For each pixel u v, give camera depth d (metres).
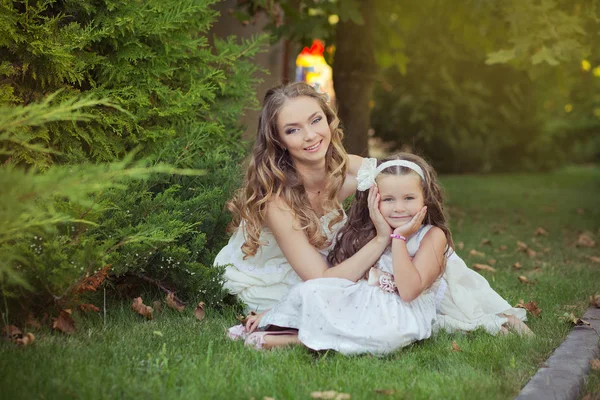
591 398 2.69
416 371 2.85
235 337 3.23
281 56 7.34
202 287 3.60
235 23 6.42
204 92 4.46
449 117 15.86
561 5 6.40
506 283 4.61
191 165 4.22
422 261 3.25
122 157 4.28
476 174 16.25
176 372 2.69
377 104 16.12
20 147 3.68
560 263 5.47
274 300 3.60
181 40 4.34
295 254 3.38
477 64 15.23
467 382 2.67
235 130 4.90
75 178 2.37
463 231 7.30
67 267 2.93
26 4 3.72
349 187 3.75
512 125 16.53
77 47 3.88
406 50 14.70
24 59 3.80
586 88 17.53
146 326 3.30
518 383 2.70
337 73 7.93
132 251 3.33
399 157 3.41
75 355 2.79
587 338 3.28
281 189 3.48
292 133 3.43
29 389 2.43
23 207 2.30
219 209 3.96
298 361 2.92
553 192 12.00
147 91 4.27
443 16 8.03
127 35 4.13
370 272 3.26
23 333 2.97
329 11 6.82
